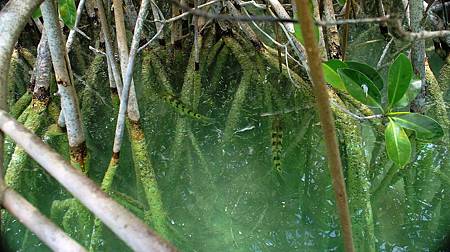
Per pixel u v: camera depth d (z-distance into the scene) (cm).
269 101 185
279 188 154
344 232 57
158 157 169
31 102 174
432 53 199
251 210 147
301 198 149
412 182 145
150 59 200
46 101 172
